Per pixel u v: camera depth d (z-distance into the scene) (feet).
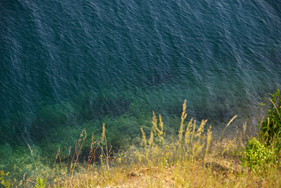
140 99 79.41
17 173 55.88
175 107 76.79
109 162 55.26
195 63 92.89
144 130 67.77
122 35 99.50
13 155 61.52
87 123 71.00
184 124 70.08
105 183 36.70
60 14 105.19
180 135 31.71
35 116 72.79
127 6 112.06
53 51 91.20
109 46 95.20
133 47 95.81
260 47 101.55
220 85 85.30
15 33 95.81
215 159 38.55
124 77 86.12
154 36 100.78
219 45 100.37
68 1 111.96
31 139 66.39
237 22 111.24
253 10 118.42
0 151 62.64
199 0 120.16
